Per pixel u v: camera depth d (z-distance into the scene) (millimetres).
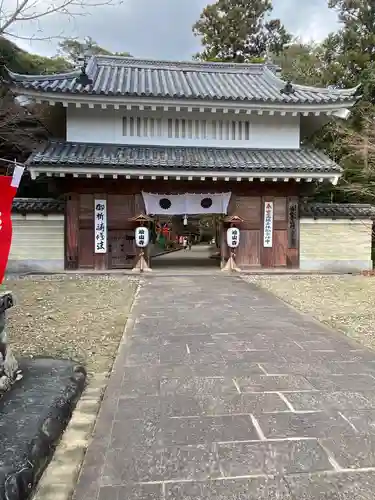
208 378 4625
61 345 5855
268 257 15453
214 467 2883
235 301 9422
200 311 8297
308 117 16359
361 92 23594
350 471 2830
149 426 3492
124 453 3078
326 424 3514
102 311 8180
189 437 3299
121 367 5000
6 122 17344
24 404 3646
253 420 3590
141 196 14828
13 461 2730
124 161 13633
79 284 11812
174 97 14180
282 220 15445
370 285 11891
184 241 33125
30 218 14742
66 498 2580
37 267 14773
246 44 38719
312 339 6270
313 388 4328
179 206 14945
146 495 2592
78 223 14617
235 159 14680
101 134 15234
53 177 14375
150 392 4238
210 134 15766
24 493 2557
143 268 14680
